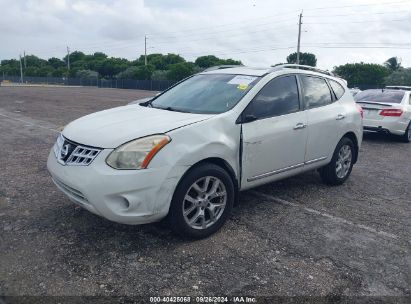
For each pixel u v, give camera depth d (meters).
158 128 3.67
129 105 5.16
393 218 4.73
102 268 3.34
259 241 3.95
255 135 4.30
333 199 5.32
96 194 3.36
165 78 67.88
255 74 4.85
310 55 76.69
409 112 10.55
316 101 5.35
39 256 3.49
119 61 99.94
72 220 4.26
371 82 54.53
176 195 3.63
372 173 6.95
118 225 4.16
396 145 10.27
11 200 4.86
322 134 5.28
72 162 3.61
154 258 3.53
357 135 6.05
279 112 4.69
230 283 3.20
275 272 3.38
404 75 47.72
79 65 109.62
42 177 5.91
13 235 3.88
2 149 7.98
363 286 3.23
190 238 3.87
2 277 3.16
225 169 4.11
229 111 4.19
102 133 3.66
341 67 57.25
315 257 3.67
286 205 5.01
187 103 4.66
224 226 4.27
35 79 98.12
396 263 3.62
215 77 5.12
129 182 3.36
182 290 3.08
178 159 3.56
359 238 4.12
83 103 22.72
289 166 4.88
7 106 18.70
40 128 11.13
